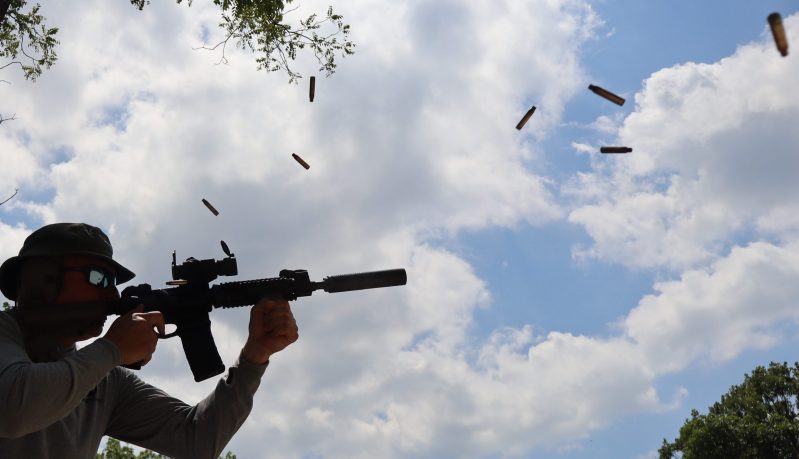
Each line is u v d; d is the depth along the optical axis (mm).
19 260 3791
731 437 77125
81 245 3795
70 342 3754
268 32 13406
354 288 4062
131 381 4340
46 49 13586
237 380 4082
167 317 3959
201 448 4074
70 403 3168
